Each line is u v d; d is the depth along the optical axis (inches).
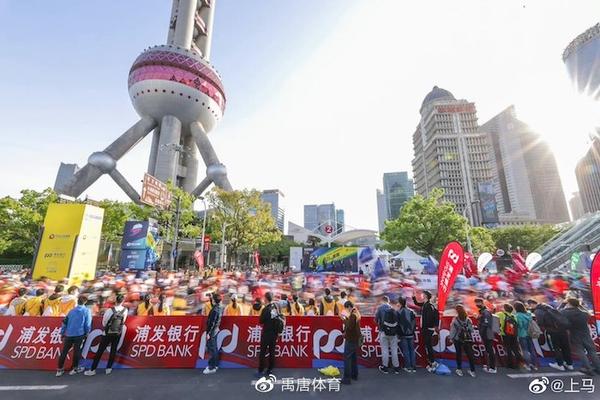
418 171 5949.8
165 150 3383.4
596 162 5728.3
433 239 1504.7
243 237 1625.2
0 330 285.1
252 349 290.8
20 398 218.2
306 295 448.5
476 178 4763.8
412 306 442.6
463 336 269.9
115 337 267.0
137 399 218.7
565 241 1339.8
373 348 296.0
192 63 3868.1
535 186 6717.5
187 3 4170.8
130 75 3892.7
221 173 3302.2
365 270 1127.6
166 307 362.9
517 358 283.7
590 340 275.7
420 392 231.8
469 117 5182.1
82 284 500.4
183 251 2143.2
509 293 509.4
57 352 279.6
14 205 1304.1
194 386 240.5
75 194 2896.2
